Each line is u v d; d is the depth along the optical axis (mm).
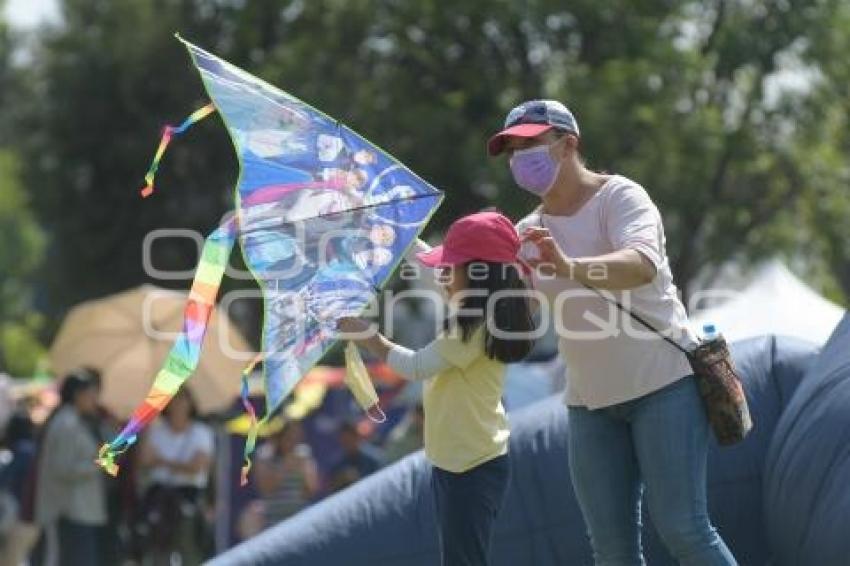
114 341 34062
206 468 28031
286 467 28906
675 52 51844
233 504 31172
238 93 11992
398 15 52656
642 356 11508
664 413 11492
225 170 74062
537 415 16359
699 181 51156
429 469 16516
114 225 76750
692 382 11586
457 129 51312
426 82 53906
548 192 11727
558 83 51500
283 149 12133
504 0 51031
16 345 108688
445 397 12625
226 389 31984
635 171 50094
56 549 25891
